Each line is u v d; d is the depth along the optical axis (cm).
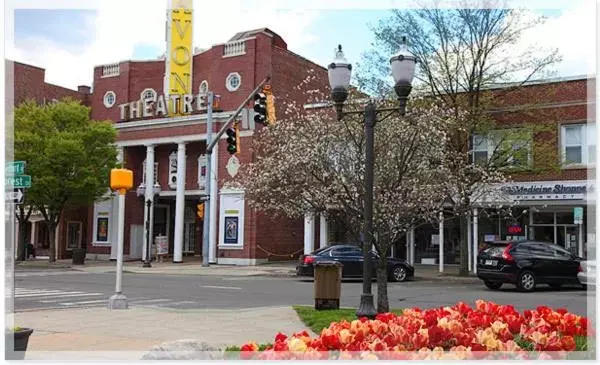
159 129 3891
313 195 2053
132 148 4175
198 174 3888
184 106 3825
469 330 586
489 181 2492
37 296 1817
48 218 3978
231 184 3512
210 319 1238
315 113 2789
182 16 3875
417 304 1570
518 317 650
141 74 4184
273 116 2716
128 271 3092
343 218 1681
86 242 4478
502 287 2181
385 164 1315
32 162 3534
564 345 563
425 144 2039
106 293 1909
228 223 3541
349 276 2409
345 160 1337
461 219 2638
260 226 3503
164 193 4047
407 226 1325
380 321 595
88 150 3684
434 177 2083
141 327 1132
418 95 2528
